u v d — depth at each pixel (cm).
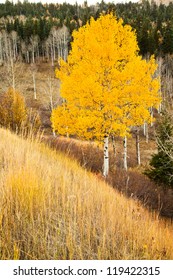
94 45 1192
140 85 1250
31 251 304
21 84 5762
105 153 1265
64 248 327
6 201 345
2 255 282
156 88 1297
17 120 1465
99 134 1232
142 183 1275
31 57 8656
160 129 1240
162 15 11225
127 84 1252
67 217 374
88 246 341
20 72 6506
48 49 8694
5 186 369
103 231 373
